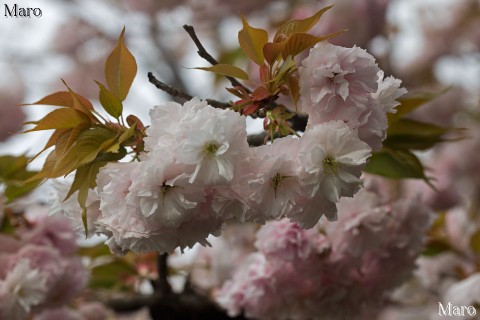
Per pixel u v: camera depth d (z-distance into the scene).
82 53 2.40
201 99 0.88
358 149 0.81
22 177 1.14
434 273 1.38
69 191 0.85
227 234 1.34
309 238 1.04
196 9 2.22
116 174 0.82
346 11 1.67
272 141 0.85
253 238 1.31
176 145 0.80
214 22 2.23
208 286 1.38
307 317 1.09
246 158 0.81
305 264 1.05
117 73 0.88
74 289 1.13
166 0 2.19
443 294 1.40
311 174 0.81
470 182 2.21
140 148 0.86
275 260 1.05
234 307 1.12
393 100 0.85
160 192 0.80
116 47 0.87
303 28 0.85
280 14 2.03
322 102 0.82
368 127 0.83
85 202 0.86
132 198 0.80
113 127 0.87
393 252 1.08
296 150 0.82
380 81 0.86
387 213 1.06
